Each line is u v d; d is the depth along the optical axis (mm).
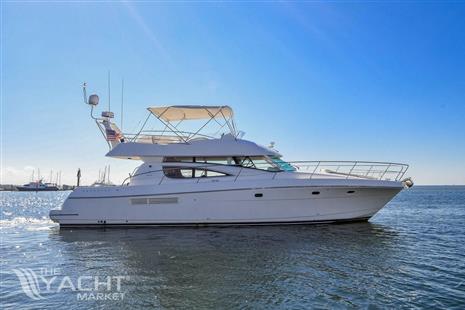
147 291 7012
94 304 6398
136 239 12531
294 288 7125
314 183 14062
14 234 14609
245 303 6379
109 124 17328
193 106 15008
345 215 14609
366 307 6203
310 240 11852
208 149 15312
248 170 14984
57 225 18641
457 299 6562
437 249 10773
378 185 14234
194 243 11570
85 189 15383
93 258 9820
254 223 14430
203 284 7391
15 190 134375
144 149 15625
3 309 6207
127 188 14984
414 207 32000
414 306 6242
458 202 40906
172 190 14617
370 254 9977
